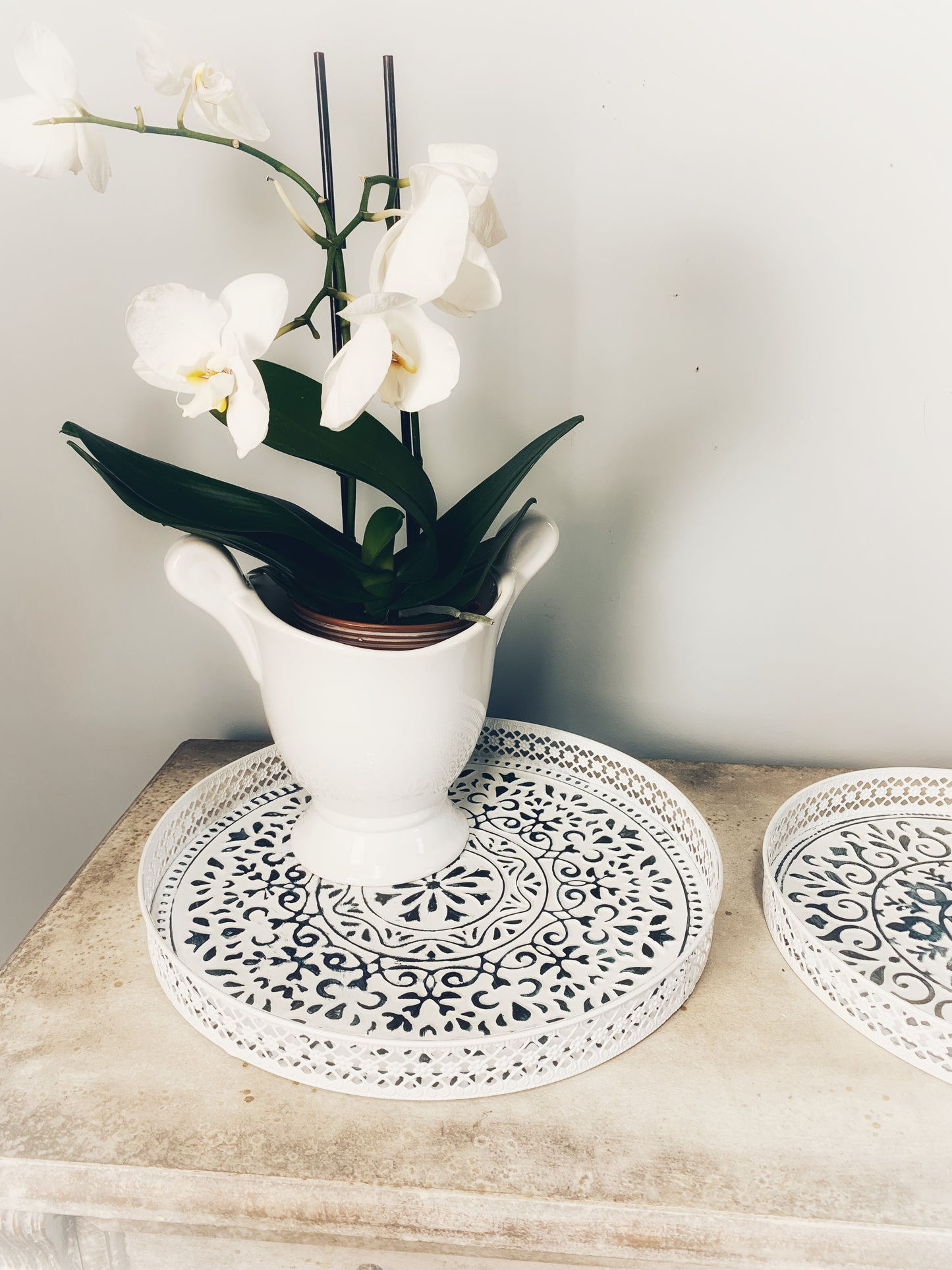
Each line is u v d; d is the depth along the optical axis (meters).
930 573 0.77
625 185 0.69
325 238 0.53
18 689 0.85
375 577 0.58
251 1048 0.49
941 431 0.73
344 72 0.67
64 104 0.48
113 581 0.82
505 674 0.84
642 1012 0.50
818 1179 0.43
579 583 0.80
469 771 0.78
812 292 0.70
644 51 0.66
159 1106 0.47
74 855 0.91
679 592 0.80
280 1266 0.49
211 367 0.46
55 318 0.74
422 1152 0.45
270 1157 0.44
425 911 0.61
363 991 0.53
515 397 0.75
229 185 0.70
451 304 0.48
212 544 0.58
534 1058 0.48
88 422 0.77
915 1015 0.49
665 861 0.66
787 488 0.76
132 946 0.58
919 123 0.66
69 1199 0.44
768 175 0.68
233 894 0.62
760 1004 0.55
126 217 0.71
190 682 0.85
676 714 0.84
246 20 0.67
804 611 0.79
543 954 0.57
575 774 0.77
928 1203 0.42
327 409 0.44
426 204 0.43
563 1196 0.42
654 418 0.74
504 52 0.67
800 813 0.70
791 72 0.66
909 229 0.68
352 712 0.56
